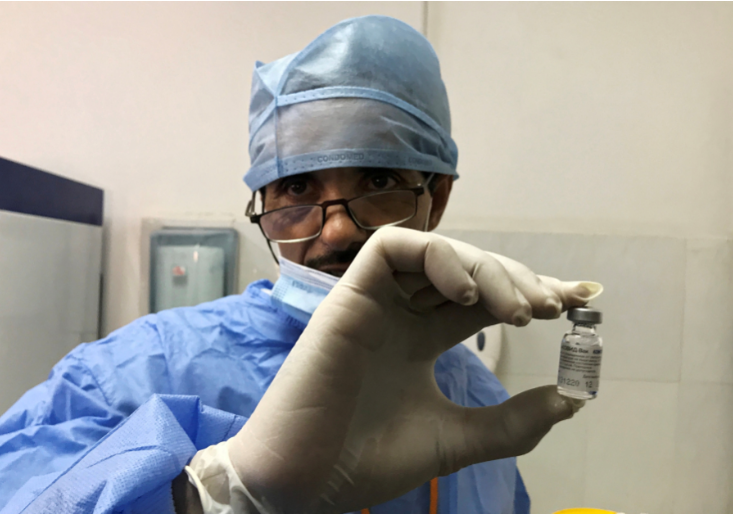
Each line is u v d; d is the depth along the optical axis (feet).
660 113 3.51
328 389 1.13
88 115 3.52
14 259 2.59
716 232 3.50
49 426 1.53
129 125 3.51
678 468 3.48
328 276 1.90
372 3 3.45
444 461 1.29
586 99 3.51
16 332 2.61
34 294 2.75
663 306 3.47
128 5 3.50
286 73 2.03
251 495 1.12
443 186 2.55
